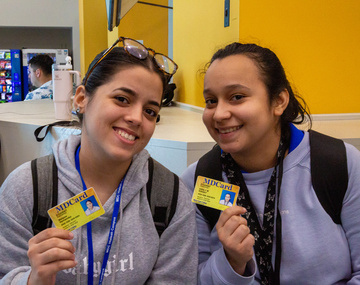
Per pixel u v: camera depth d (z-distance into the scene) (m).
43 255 0.84
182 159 1.61
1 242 0.99
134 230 1.03
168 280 1.07
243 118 1.05
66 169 1.03
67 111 2.40
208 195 1.03
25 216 0.99
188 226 1.10
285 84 1.14
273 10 2.34
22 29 7.30
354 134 1.79
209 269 1.07
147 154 1.14
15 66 6.66
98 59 1.03
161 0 5.05
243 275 1.06
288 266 1.09
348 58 2.47
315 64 2.44
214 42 2.78
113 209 1.03
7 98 6.98
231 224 0.98
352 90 2.50
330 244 1.08
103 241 1.01
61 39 7.38
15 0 6.64
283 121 1.16
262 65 1.07
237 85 1.04
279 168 1.12
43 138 2.08
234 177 1.17
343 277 1.11
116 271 1.00
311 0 2.37
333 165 1.09
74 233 1.00
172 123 2.32
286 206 1.11
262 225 1.13
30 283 0.86
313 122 2.26
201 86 3.11
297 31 2.38
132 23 5.05
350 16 2.43
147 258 1.04
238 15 2.31
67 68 2.41
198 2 3.13
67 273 0.98
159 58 1.06
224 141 1.09
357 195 1.08
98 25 6.31
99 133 0.98
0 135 2.42
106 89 0.98
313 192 1.09
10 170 2.41
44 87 4.71
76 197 0.93
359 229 1.09
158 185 1.10
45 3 6.68
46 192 1.01
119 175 1.06
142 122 0.99
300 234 1.08
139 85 0.98
